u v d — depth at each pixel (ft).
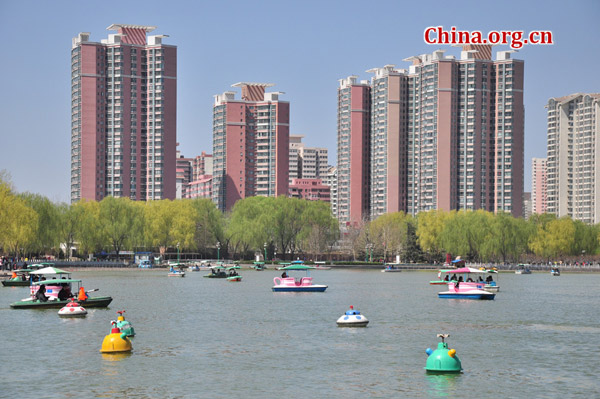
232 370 249.14
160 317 384.88
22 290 548.31
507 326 357.00
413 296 528.63
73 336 310.86
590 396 217.56
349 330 339.57
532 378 238.89
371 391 222.89
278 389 224.94
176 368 251.60
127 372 245.24
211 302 470.39
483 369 252.01
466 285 511.81
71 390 222.69
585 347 295.48
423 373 245.45
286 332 331.16
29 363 258.16
